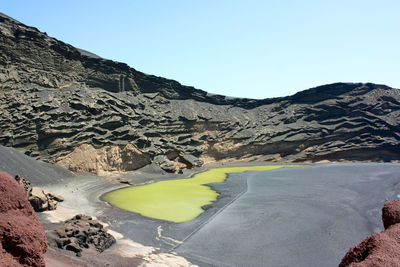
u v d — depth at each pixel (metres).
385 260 7.68
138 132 66.62
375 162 87.06
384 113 101.75
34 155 48.97
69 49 68.75
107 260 19.22
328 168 74.44
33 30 62.16
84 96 62.41
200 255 21.75
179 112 86.50
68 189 40.28
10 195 10.98
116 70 77.31
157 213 32.19
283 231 26.94
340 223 29.33
